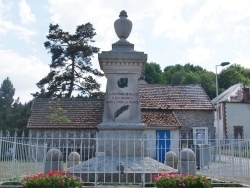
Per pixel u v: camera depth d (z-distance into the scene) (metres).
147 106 36.62
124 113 14.70
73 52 52.22
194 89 40.06
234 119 53.53
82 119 35.12
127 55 14.73
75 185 10.35
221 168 16.14
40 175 10.46
